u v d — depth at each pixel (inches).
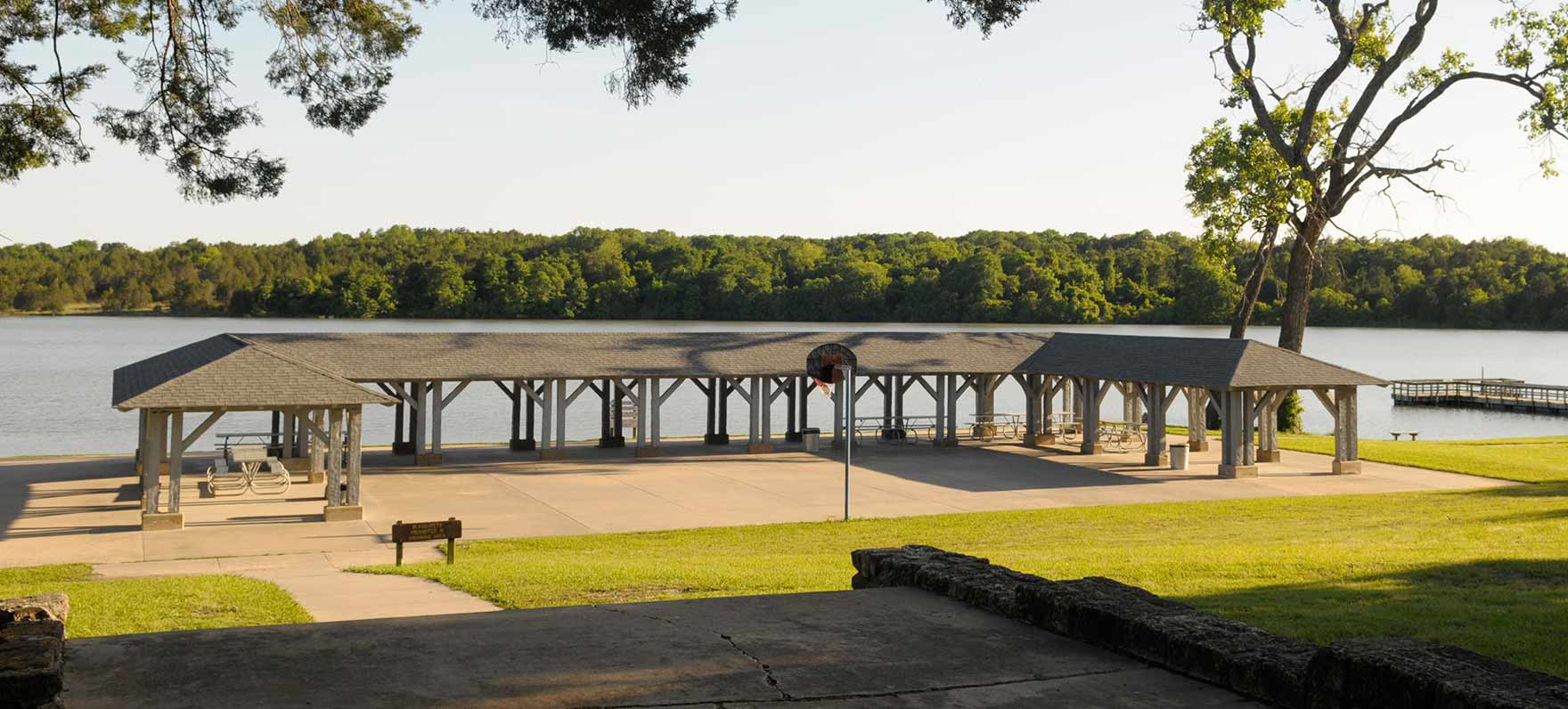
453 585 580.1
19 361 3614.7
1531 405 2586.1
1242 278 4173.2
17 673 203.2
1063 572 554.6
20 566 718.5
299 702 215.3
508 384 2913.4
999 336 1561.3
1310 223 1659.7
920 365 1446.9
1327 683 209.8
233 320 6461.6
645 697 222.8
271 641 259.8
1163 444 1280.8
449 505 987.3
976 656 255.4
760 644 263.3
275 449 1246.9
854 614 295.9
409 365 1258.6
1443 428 2268.7
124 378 1119.0
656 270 5531.5
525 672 238.1
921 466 1269.7
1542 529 727.1
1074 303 4815.5
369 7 669.9
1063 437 1494.8
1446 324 5108.3
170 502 863.1
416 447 1258.0
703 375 1359.5
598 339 1395.2
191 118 655.1
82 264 6899.6
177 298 6707.7
